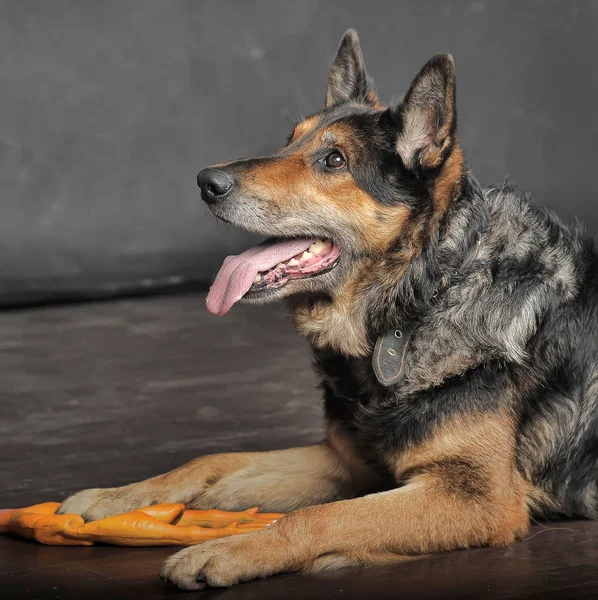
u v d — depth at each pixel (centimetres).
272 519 465
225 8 1290
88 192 1228
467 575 402
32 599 387
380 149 457
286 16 1319
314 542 406
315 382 748
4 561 430
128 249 1236
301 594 387
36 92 1208
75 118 1224
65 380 765
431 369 445
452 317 448
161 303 1080
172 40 1266
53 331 946
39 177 1208
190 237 1267
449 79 436
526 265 462
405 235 455
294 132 499
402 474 449
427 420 441
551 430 459
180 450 593
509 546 434
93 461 575
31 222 1203
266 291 463
